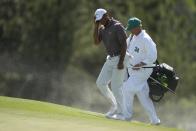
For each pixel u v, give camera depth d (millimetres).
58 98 88688
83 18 96500
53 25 95375
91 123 25750
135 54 31297
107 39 30641
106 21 30625
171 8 107500
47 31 95000
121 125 26406
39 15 94938
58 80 90750
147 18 103938
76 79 91438
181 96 98625
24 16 94625
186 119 91500
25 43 93812
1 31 94000
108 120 28688
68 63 93625
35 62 93188
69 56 94250
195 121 91625
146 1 104562
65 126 23938
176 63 103375
